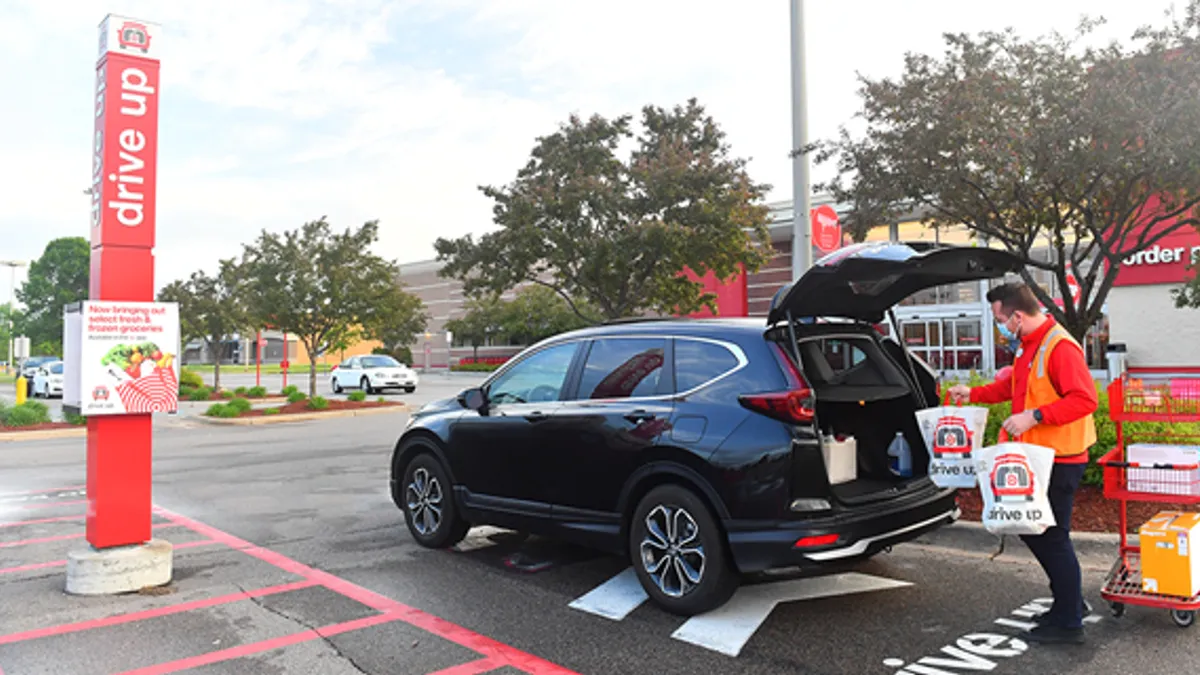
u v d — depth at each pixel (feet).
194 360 312.91
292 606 16.60
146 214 18.02
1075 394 13.17
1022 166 22.59
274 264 71.31
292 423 62.80
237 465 38.65
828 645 14.06
